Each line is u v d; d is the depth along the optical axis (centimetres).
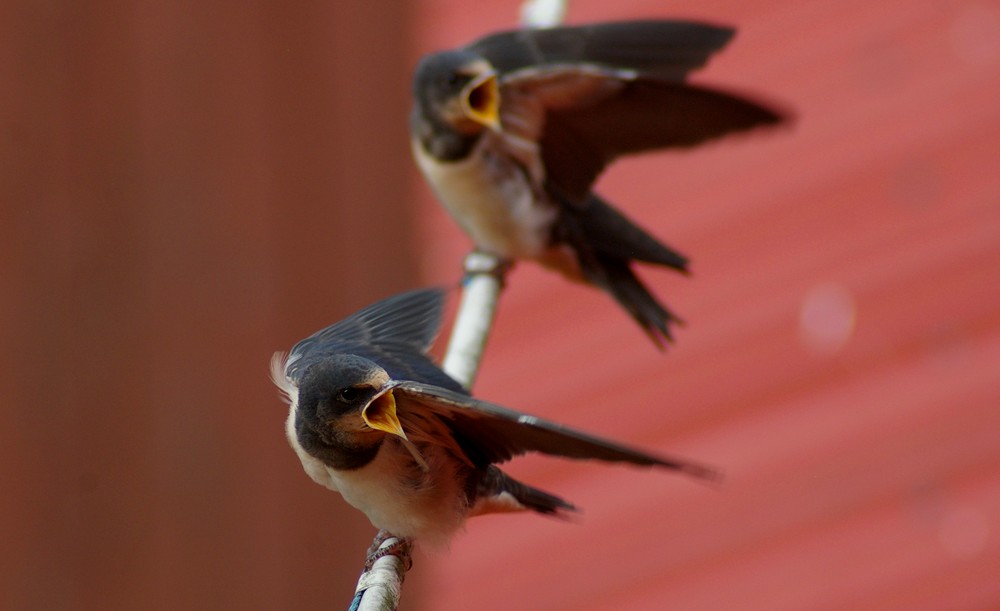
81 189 1681
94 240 1670
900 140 1405
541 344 1441
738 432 1333
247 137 1702
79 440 1625
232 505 1611
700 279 1417
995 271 1311
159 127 1702
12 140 1677
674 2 1548
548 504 827
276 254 1670
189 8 1731
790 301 1370
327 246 1669
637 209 1476
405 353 775
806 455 1302
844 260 1374
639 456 623
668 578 1281
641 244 1110
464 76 1048
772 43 1502
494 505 804
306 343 797
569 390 1399
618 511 1335
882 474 1268
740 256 1415
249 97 1709
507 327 1467
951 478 1243
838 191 1407
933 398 1284
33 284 1653
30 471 1614
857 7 1499
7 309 1642
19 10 1700
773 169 1446
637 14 1541
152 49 1720
